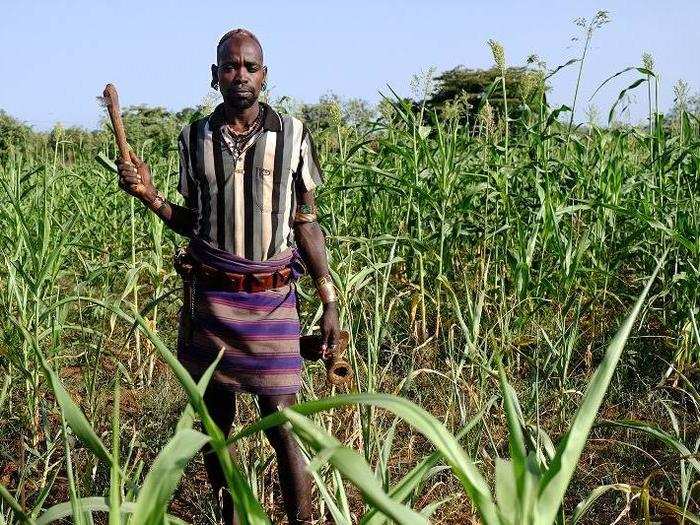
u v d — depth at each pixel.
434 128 6.92
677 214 6.12
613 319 6.17
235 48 3.16
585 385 5.02
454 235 6.41
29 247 5.35
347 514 2.71
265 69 3.25
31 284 4.70
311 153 3.35
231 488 1.75
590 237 6.52
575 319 5.18
